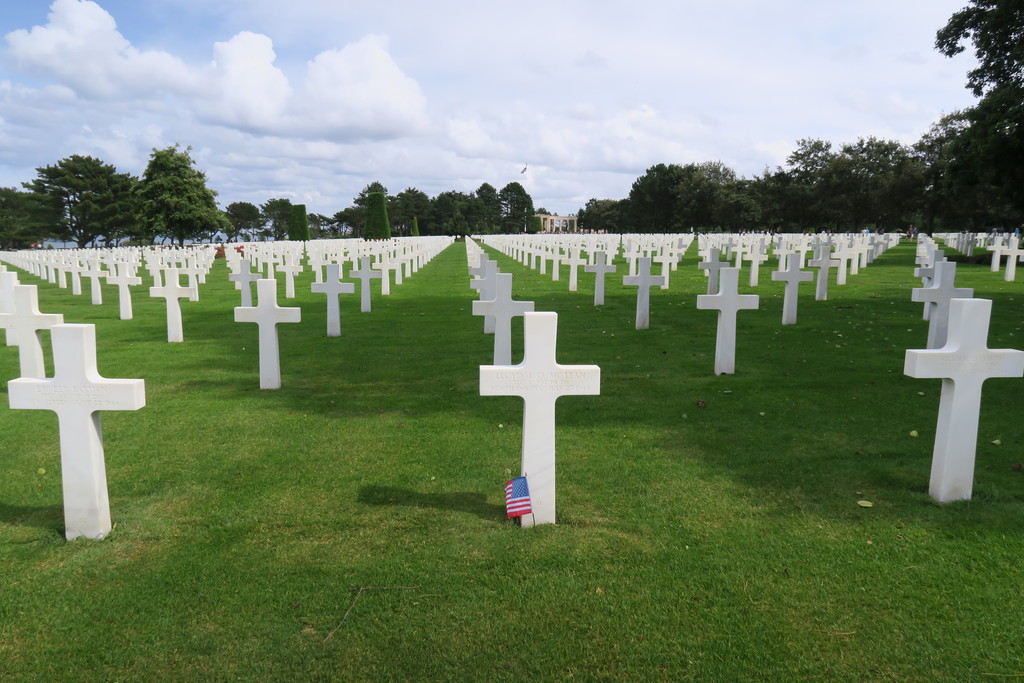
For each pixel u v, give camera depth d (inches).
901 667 115.0
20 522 173.5
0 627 129.2
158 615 132.3
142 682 114.1
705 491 187.9
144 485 197.6
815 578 142.0
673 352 387.9
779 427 244.8
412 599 136.4
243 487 195.5
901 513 171.0
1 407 283.4
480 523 169.6
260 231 3838.6
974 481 188.7
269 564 151.0
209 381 333.4
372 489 192.7
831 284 757.3
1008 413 252.7
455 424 254.5
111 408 153.9
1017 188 991.0
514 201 5162.4
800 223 3026.6
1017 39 893.2
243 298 571.5
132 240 3038.9
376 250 1476.4
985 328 165.0
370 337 458.9
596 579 142.5
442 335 462.9
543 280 856.3
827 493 184.9
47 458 221.9
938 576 141.6
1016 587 137.0
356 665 117.3
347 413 272.2
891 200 2191.2
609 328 476.7
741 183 3457.2
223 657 119.9
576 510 176.2
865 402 275.7
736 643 121.6
